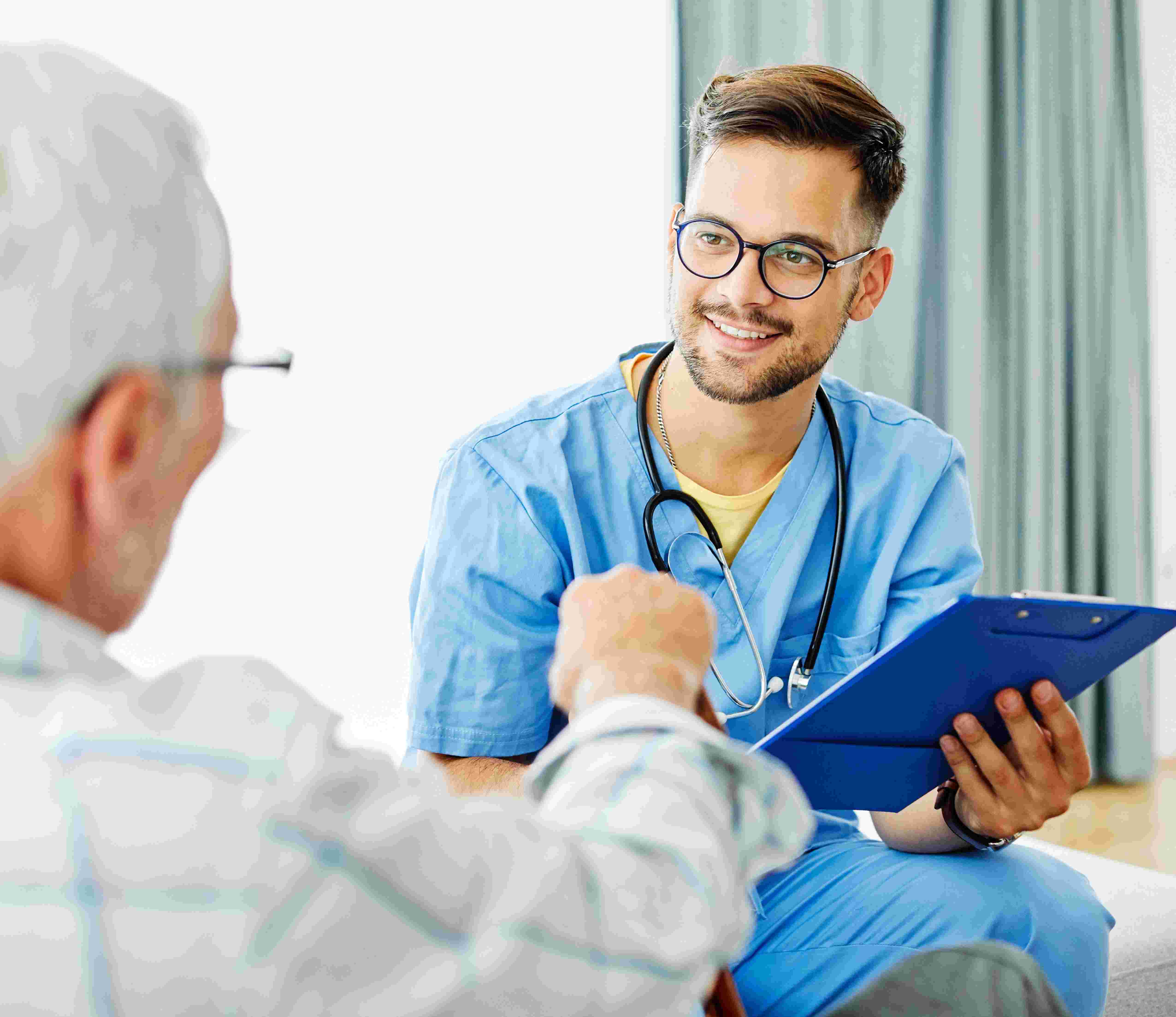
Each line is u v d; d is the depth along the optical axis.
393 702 2.52
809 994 1.09
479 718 1.18
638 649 0.54
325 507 2.45
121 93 0.46
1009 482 3.21
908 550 1.32
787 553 1.28
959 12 3.06
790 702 1.28
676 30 2.67
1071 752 1.02
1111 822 2.92
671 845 0.45
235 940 0.38
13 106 0.44
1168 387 3.48
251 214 2.39
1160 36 3.43
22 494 0.44
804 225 1.16
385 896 0.41
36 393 0.43
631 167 2.75
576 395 1.32
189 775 0.40
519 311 2.66
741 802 0.50
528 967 0.41
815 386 1.26
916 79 2.98
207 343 0.48
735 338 1.18
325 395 2.46
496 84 2.62
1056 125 3.21
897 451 1.33
